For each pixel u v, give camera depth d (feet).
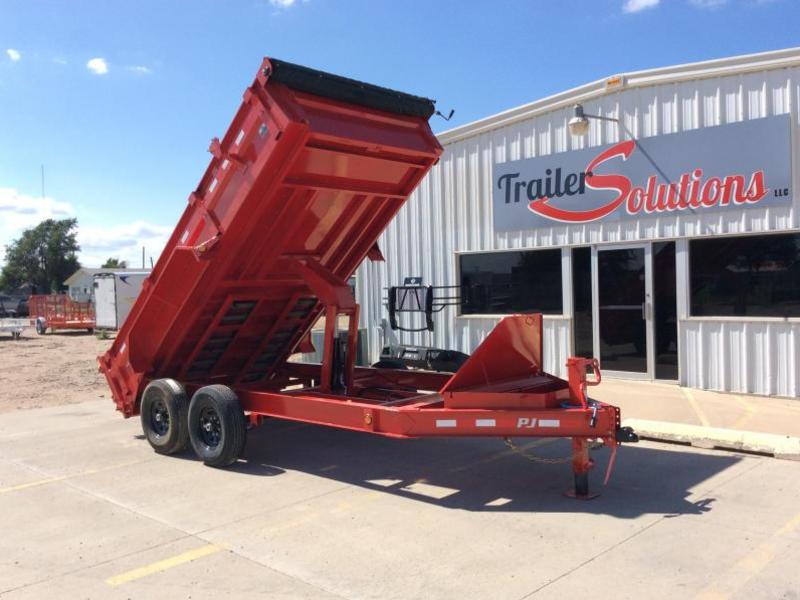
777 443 24.18
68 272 290.15
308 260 26.48
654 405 31.83
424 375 29.04
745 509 18.92
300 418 23.72
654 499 19.95
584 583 14.53
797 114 32.17
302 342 32.30
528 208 41.96
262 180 21.86
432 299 45.91
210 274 24.66
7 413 37.55
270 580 15.08
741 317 34.27
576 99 39.29
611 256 38.83
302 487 22.17
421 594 14.23
